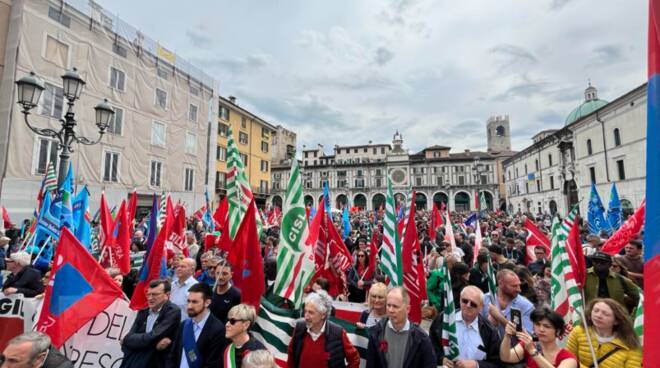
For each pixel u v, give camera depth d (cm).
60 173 829
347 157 8906
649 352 181
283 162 8281
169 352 412
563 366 328
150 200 2594
